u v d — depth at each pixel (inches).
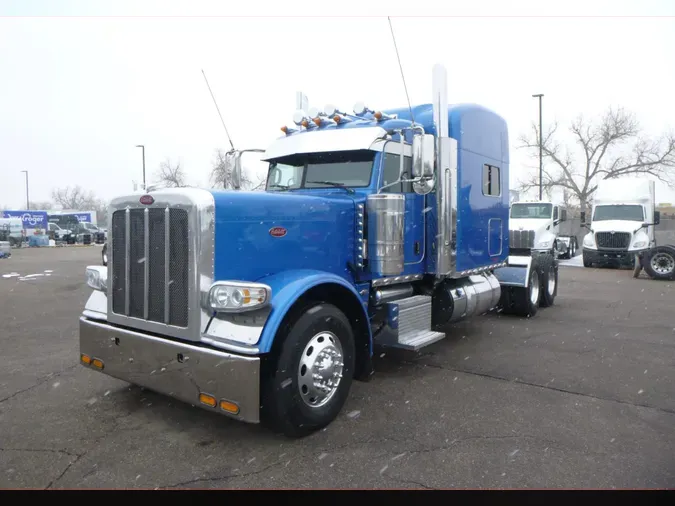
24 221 1695.4
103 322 172.4
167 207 149.7
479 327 313.3
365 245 198.4
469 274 255.0
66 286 510.0
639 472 132.3
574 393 193.0
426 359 240.8
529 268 336.5
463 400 185.6
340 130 213.6
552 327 313.1
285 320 148.5
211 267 146.6
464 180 244.7
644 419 167.5
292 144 223.0
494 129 278.1
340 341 163.8
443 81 216.1
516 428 160.2
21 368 222.4
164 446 147.3
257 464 137.1
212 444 148.7
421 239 225.6
